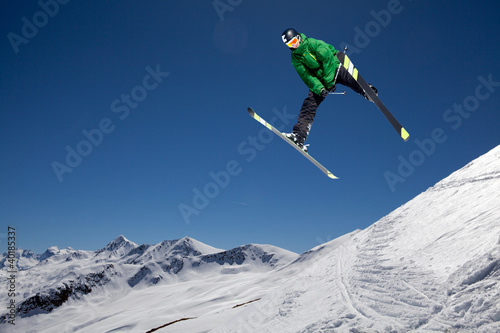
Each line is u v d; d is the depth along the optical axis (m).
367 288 5.57
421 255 6.18
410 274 5.52
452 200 8.21
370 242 8.53
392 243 7.80
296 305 6.69
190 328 30.53
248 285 133.62
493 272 4.09
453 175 10.23
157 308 134.88
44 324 173.75
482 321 3.46
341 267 7.65
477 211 6.55
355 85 5.36
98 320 153.12
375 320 4.33
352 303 5.16
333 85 5.44
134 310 153.62
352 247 9.16
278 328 5.85
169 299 161.50
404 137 5.27
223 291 138.12
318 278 7.74
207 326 29.05
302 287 7.73
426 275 5.25
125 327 98.44
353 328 4.22
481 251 4.71
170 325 37.22
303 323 5.36
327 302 5.78
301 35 5.30
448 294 4.32
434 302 4.28
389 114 5.22
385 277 5.79
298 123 5.66
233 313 31.20
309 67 5.45
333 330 4.42
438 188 9.88
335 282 6.63
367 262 7.04
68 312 189.50
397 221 9.36
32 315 183.50
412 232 7.85
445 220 7.24
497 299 3.61
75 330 146.38
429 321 3.90
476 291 3.95
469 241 5.43
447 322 3.73
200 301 120.44
